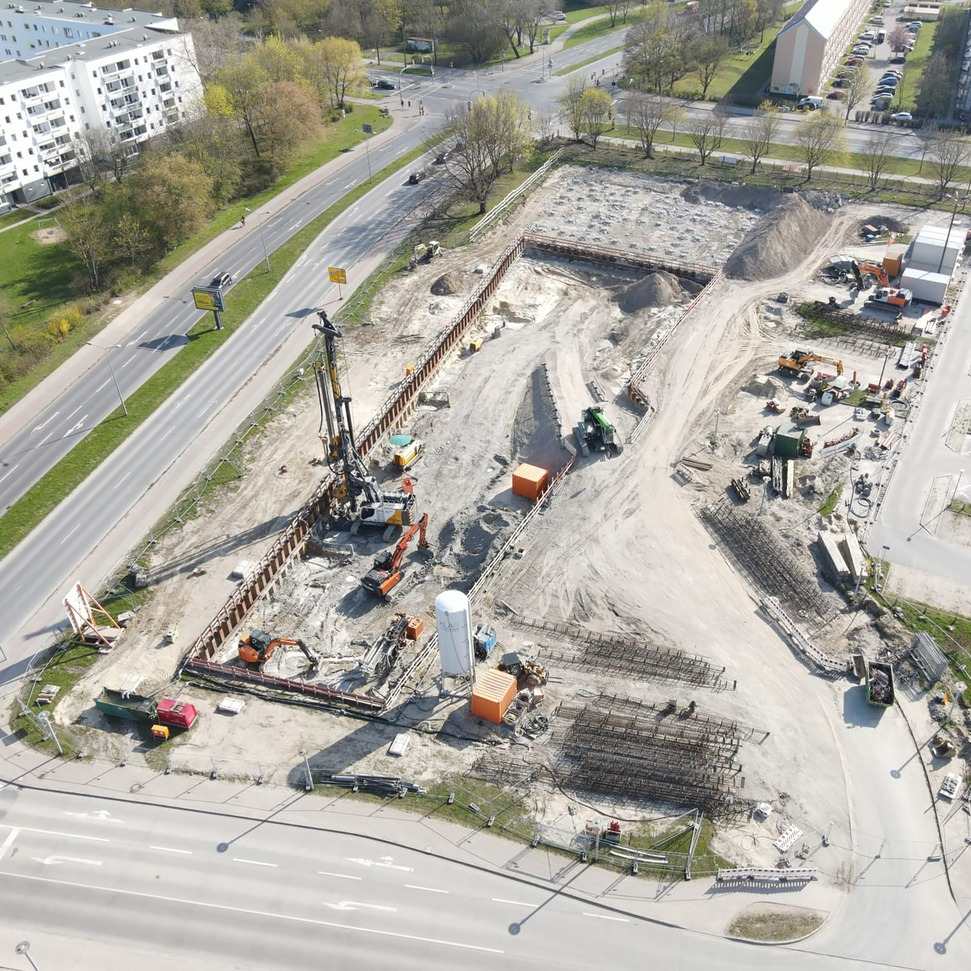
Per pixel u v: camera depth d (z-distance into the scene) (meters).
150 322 123.50
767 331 118.69
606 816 63.28
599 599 81.00
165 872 60.19
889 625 77.31
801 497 91.38
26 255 141.62
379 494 90.12
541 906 57.81
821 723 69.56
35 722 70.50
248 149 172.50
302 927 56.94
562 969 54.47
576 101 172.12
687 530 87.94
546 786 65.44
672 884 59.00
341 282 124.12
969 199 148.88
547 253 141.88
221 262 138.25
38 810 64.12
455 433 103.81
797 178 158.00
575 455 97.31
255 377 111.38
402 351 116.06
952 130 173.62
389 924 57.00
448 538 89.69
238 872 60.09
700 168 164.00
